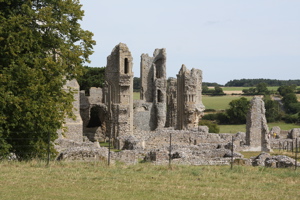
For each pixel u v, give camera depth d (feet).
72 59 200.64
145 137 327.88
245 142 320.29
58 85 192.44
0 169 152.15
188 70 442.09
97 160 183.83
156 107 488.85
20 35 180.55
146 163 191.01
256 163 196.75
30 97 180.55
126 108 405.18
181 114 440.86
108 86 416.67
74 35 208.13
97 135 446.60
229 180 149.38
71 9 203.31
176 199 122.62
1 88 171.12
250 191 134.62
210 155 220.64
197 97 476.13
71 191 127.13
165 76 499.92
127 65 412.57
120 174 151.94
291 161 186.09
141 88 503.61
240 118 645.51
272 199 125.80
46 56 196.65
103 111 452.35
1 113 174.50
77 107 359.87
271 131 418.92
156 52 504.84
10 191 124.57
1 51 180.04
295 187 142.10
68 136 352.08
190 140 327.26
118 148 317.01
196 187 137.08
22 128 185.16
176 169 166.09
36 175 144.97
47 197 120.16
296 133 396.16
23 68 176.96
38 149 184.75
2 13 184.55
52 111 184.34
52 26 196.34
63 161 174.09
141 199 121.19
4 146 174.91
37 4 201.36
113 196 123.34
